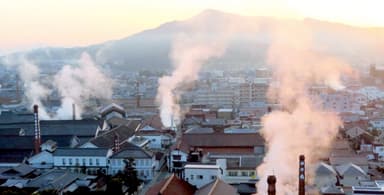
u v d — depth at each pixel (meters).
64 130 140.50
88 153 113.56
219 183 80.38
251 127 144.62
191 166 90.88
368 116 164.50
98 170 112.44
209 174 88.62
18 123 150.62
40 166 115.62
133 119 169.00
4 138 126.75
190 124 158.75
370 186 84.06
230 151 118.25
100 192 93.44
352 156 107.12
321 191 86.62
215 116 169.38
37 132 122.38
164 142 137.25
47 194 84.44
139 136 133.38
